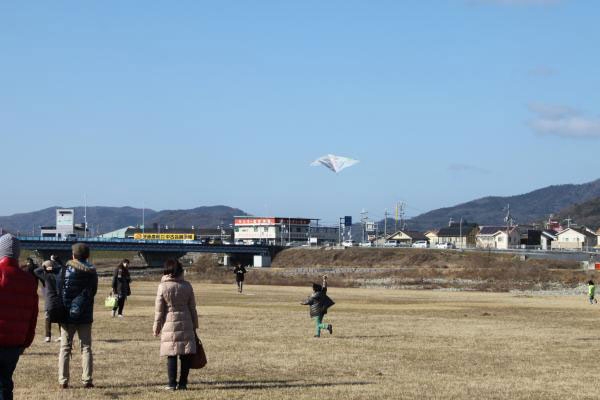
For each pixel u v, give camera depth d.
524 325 36.50
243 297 62.97
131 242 172.62
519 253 168.62
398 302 59.19
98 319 36.44
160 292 16.48
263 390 17.03
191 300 16.73
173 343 16.48
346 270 151.38
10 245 12.20
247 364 21.55
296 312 43.59
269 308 47.47
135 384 17.67
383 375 19.88
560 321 39.47
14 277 12.02
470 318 41.00
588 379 19.75
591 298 60.78
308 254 189.25
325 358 23.14
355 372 20.34
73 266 16.91
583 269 137.25
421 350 25.59
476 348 26.41
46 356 22.50
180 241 195.75
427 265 168.38
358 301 60.44
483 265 157.25
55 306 16.75
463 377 19.77
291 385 17.89
